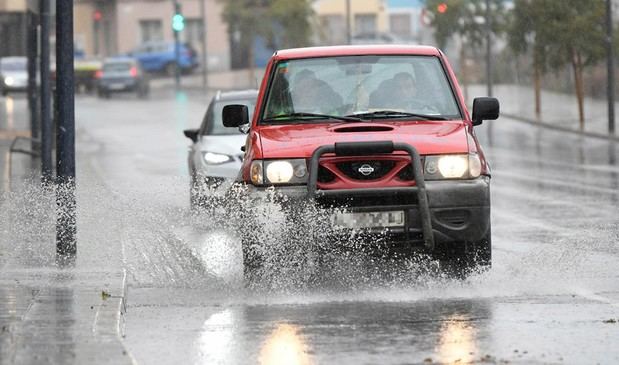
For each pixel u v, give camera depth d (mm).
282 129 27922
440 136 26938
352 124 27922
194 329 21734
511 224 39031
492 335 20938
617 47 102875
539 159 72750
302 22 169375
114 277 26859
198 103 140875
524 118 110438
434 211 26094
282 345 20219
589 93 130750
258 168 26453
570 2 103812
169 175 60406
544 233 36344
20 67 153750
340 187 26047
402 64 29344
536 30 106250
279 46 172125
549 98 132625
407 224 26047
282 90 28922
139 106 136625
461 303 24156
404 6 196000
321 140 26594
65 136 30531
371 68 29234
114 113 125562
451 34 139625
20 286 25531
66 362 17797
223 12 171875
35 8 53188
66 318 21609
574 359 19062
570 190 51906
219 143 41656
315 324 22047
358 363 18797
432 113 28516
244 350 19875
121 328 21422
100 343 19250
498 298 24719
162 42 186125
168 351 19875
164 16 193875
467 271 26984
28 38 82938
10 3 159375
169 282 26938
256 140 27250
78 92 167375
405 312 23172
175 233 33438
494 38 142875
